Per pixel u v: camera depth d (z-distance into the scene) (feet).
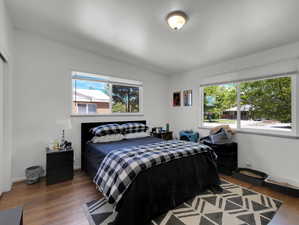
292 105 7.98
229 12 5.93
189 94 13.37
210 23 6.69
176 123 14.53
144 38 8.46
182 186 6.39
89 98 10.88
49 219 5.29
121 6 6.07
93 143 9.12
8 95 7.14
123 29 7.73
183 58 10.82
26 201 6.34
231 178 8.92
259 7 5.53
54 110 9.20
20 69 8.21
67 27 7.93
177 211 5.83
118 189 4.98
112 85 11.95
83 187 7.55
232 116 10.64
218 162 9.67
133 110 13.16
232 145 9.66
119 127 10.23
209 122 12.17
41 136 8.81
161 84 14.74
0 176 6.73
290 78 8.14
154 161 5.60
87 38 8.88
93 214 5.55
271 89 8.81
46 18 7.29
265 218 5.46
